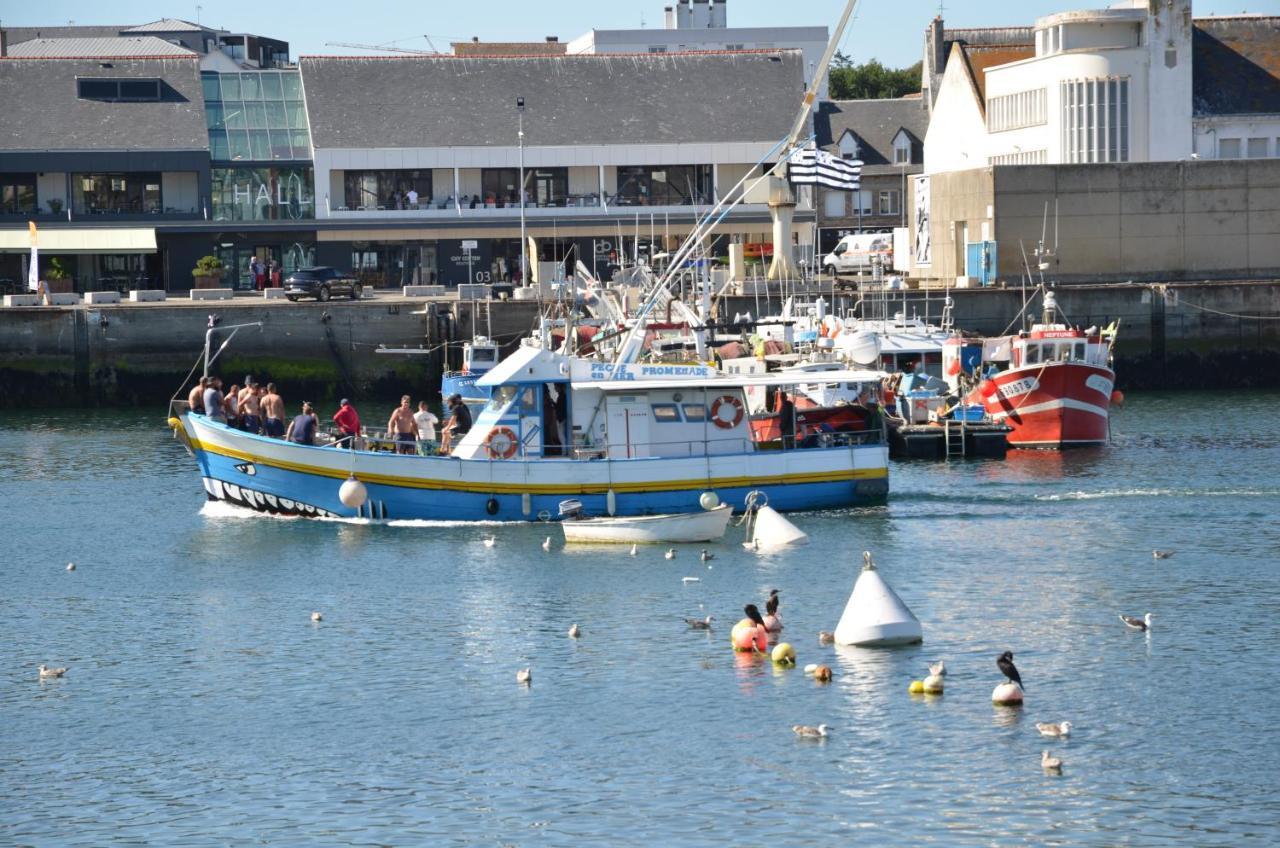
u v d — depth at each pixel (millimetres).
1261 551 53375
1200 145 138375
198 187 139250
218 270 131625
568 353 63375
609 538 55125
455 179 141875
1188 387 113875
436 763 35125
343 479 58469
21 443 87938
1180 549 53844
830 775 33750
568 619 45938
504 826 31844
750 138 144375
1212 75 141250
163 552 55625
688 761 34688
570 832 31484
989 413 82375
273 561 53656
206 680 41250
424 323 111312
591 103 146625
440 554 54062
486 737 36562
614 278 102938
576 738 36281
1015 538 55875
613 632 44500
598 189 144375
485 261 141250
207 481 61000
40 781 34719
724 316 108750
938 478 70062
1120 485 67438
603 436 58750
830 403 76750
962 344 86938
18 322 107938
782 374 62938
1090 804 32156
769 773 33906
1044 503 62688
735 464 59000
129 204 139250
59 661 43188
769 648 42562
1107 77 136500
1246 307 113500
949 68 159125
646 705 38281
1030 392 80312
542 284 117062
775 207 111062
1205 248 119062
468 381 95438
